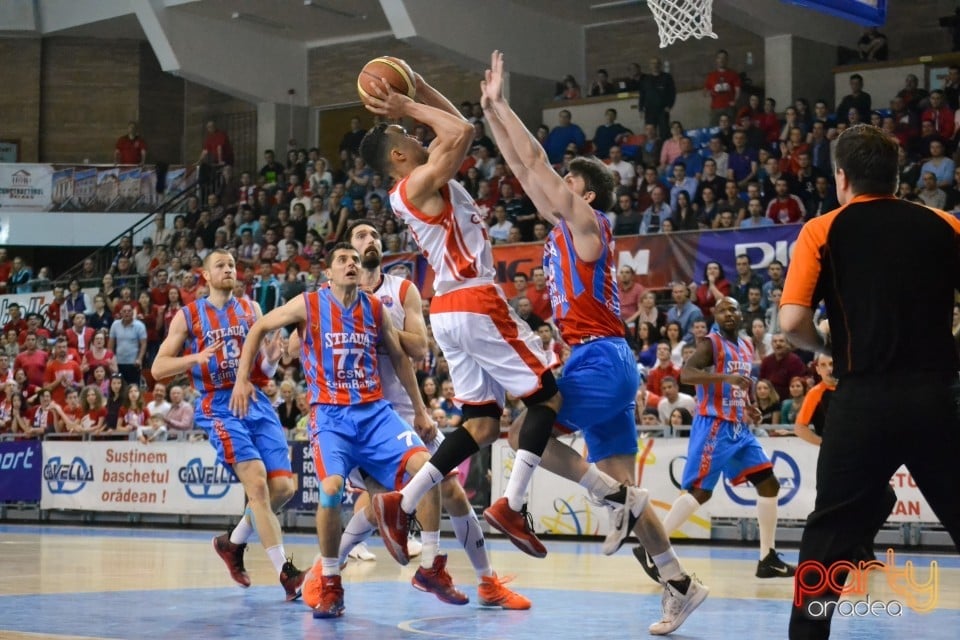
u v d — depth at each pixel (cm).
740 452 757
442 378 1306
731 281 1348
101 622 514
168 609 568
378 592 655
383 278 645
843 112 1595
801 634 338
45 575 751
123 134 2417
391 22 1828
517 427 497
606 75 1958
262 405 662
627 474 516
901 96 1562
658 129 1744
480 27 1916
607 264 500
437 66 2220
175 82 2458
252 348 596
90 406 1495
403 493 496
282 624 511
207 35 2148
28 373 1677
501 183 1727
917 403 331
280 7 2091
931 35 1842
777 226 1324
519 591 670
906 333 336
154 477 1383
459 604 567
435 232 502
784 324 353
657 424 1137
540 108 2022
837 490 339
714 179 1547
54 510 1508
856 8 778
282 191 1991
